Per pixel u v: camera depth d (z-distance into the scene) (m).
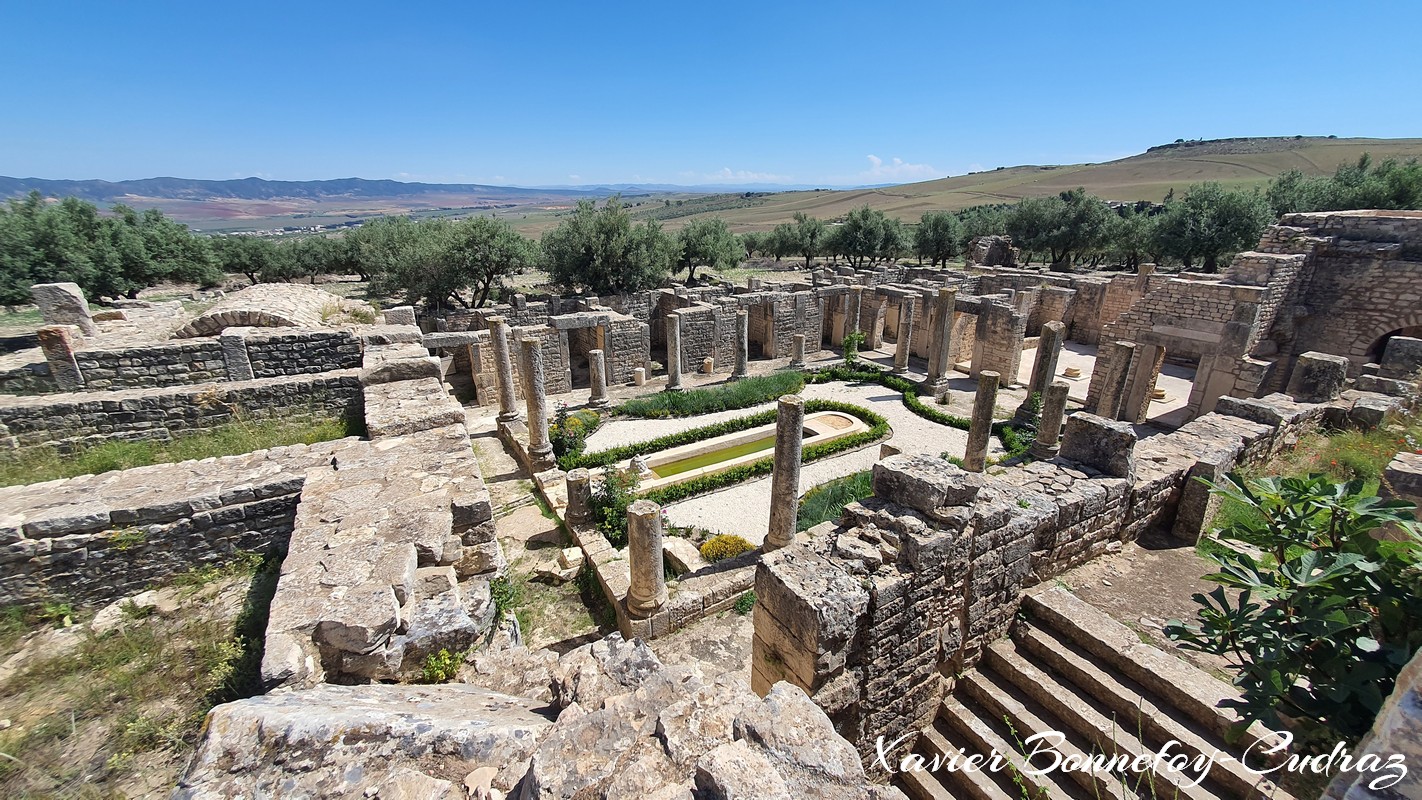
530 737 3.85
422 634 6.23
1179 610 8.00
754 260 82.00
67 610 7.57
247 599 7.71
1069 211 54.56
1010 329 26.75
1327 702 3.60
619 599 11.42
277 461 9.41
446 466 9.29
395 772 3.57
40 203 36.12
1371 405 13.05
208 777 3.51
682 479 18.25
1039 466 9.34
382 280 45.06
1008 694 7.23
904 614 6.71
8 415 10.45
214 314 15.18
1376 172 37.59
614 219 42.47
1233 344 17.52
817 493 17.58
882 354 33.62
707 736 3.34
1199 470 9.56
